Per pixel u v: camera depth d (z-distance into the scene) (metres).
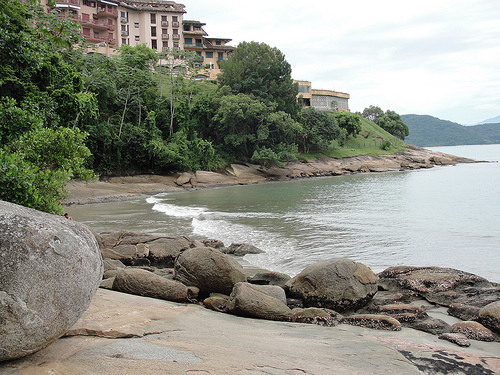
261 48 69.56
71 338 3.89
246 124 60.28
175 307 6.23
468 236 14.92
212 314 6.50
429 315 7.35
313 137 70.88
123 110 51.81
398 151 87.62
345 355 4.29
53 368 3.09
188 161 52.53
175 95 60.44
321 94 100.31
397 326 6.38
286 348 4.41
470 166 73.00
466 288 8.29
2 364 3.12
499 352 5.35
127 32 76.56
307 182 50.94
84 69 48.00
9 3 9.15
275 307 6.95
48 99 11.04
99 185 39.59
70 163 9.48
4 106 9.15
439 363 4.30
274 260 12.30
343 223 18.64
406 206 24.56
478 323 6.21
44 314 3.07
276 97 67.88
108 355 3.44
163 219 21.67
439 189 34.78
